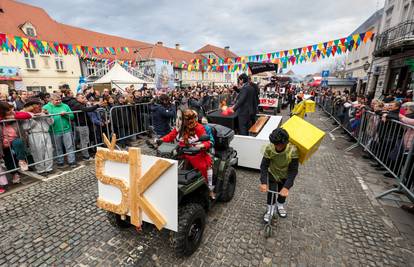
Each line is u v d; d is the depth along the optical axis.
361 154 6.09
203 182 2.57
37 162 4.27
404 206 3.39
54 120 4.71
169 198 2.02
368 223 3.06
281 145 2.54
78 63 26.83
